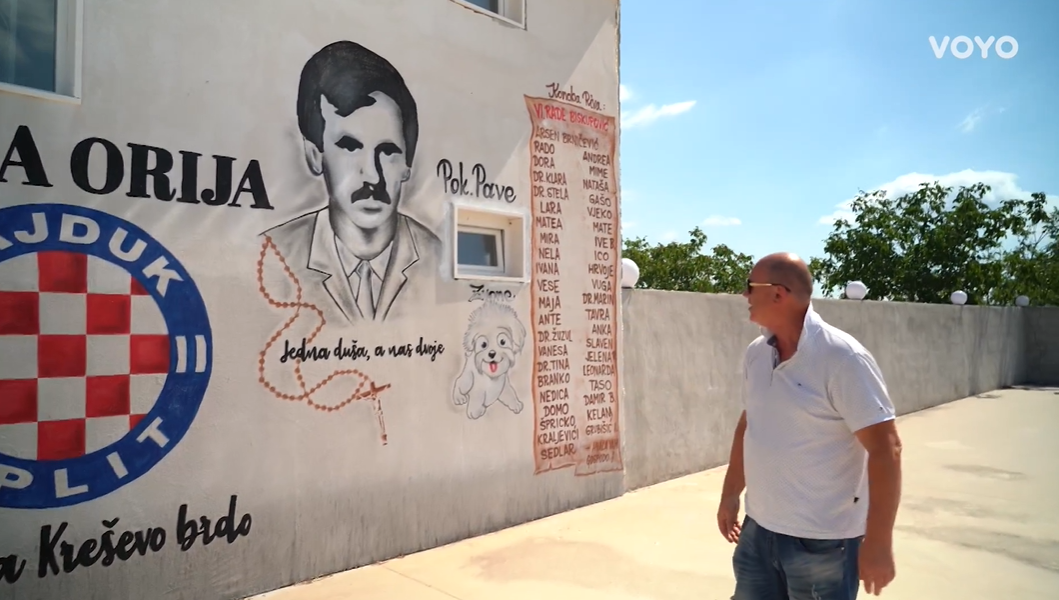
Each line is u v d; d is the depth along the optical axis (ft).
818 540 8.77
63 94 12.21
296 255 14.90
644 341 24.22
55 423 11.89
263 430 14.35
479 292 18.43
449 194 17.81
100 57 12.44
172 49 13.26
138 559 12.73
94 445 12.26
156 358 12.96
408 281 16.89
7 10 11.98
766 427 9.23
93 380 12.27
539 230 20.03
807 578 8.83
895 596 15.33
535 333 19.85
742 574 9.63
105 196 12.46
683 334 26.02
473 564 16.35
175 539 13.16
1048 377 59.82
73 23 12.17
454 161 17.94
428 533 17.20
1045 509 22.18
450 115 17.89
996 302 72.28
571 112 21.04
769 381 9.30
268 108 14.56
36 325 11.73
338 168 15.64
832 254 71.67
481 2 19.95
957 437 35.19
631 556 17.08
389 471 16.44
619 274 22.54
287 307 14.74
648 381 24.32
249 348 14.17
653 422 24.49
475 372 18.26
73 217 12.11
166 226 13.14
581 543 17.94
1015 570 16.89
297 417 14.87
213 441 13.66
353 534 15.79
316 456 15.17
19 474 11.55
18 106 11.63
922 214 68.90
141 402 12.77
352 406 15.78
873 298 68.85
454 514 17.78
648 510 20.94
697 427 26.55
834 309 37.27
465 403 18.04
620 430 22.43
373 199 16.22
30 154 11.72
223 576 13.79
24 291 11.64
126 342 12.64
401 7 16.89
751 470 9.48
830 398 8.70
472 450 18.19
